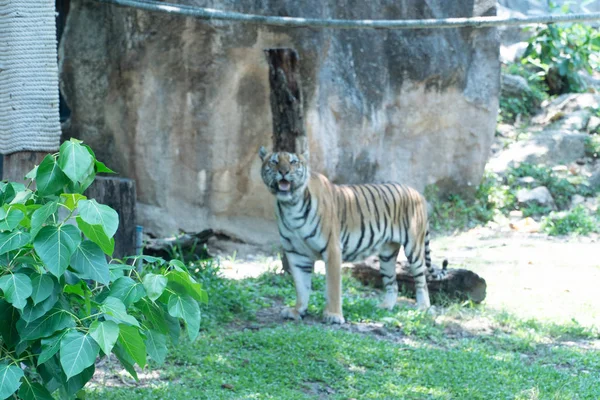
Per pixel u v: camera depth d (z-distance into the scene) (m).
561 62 21.80
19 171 7.73
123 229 9.53
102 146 14.40
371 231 10.38
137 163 14.20
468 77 17.19
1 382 4.30
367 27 11.38
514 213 17.69
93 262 4.61
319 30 14.31
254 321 9.79
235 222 14.68
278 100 11.19
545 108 21.80
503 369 8.27
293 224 9.69
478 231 16.81
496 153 19.70
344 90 15.20
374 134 15.82
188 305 4.80
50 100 7.74
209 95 14.09
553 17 11.22
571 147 19.77
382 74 15.92
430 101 16.66
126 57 13.99
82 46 14.31
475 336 9.77
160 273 4.94
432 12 16.41
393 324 9.90
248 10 14.00
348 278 12.14
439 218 17.12
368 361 8.36
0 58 7.62
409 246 10.79
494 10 17.09
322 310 10.34
